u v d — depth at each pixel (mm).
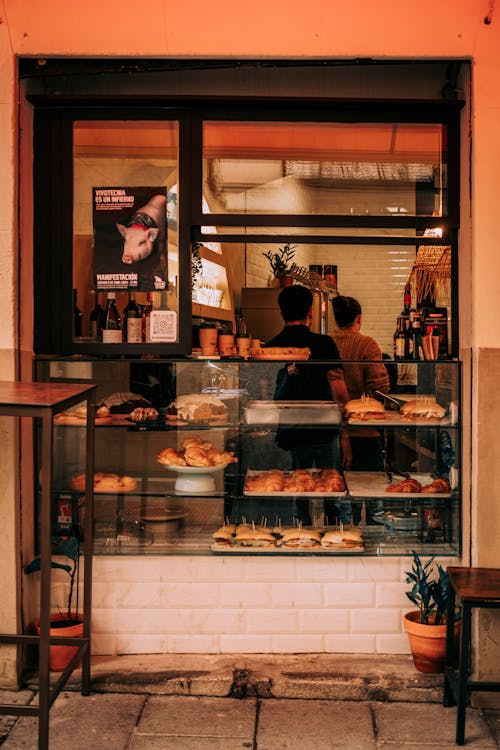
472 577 3404
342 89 3818
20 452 3742
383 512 3961
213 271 4789
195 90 3834
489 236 3666
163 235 3953
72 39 3699
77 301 3977
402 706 3555
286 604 3887
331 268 6422
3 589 3697
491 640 3643
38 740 2943
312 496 3975
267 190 3951
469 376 3734
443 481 3934
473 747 3186
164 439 3990
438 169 3951
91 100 3838
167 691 3635
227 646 3898
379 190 3957
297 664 3766
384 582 3885
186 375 3998
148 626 3902
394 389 3984
